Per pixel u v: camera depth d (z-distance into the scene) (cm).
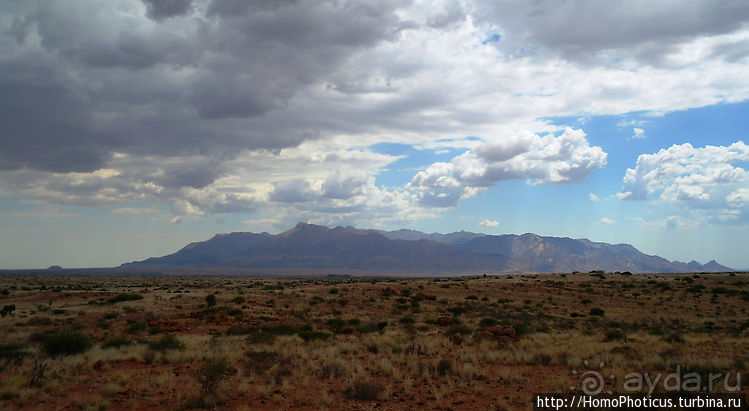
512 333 3069
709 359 1994
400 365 2116
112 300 6819
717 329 4369
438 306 7025
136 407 1380
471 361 2203
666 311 6575
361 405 1445
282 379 1734
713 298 7675
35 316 4934
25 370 1798
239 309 5256
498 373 1898
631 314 6250
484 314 6128
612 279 10862
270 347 2608
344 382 1745
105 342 2877
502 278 12744
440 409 1405
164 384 1666
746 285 9000
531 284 9944
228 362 1955
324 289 8925
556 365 2116
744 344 2764
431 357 2330
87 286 13662
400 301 7400
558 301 7819
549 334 3488
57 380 1648
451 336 3045
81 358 2083
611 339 3080
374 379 1800
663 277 11331
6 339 3092
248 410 1360
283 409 1384
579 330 4297
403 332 3806
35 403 1373
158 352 2325
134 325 3747
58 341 2284
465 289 9181
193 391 1498
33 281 16500
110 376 1780
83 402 1381
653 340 2984
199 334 3706
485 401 1488
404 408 1416
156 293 8625
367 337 3075
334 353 2384
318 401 1469
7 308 5594
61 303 7194
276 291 8750
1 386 1491
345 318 5244
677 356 2131
